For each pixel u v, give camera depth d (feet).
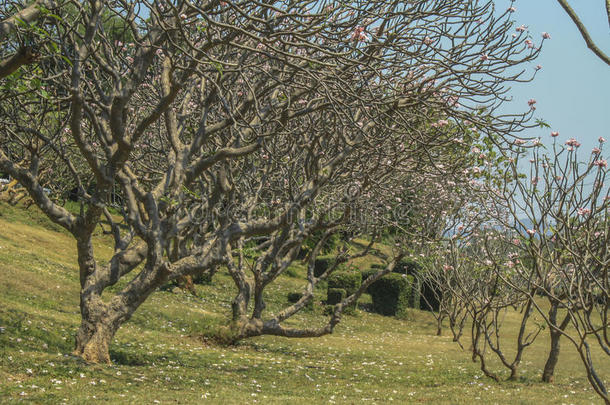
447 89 40.65
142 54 34.83
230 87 39.58
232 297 84.53
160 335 55.47
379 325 86.02
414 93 39.75
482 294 47.73
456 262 49.21
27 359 34.55
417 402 36.32
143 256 41.14
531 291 45.09
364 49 36.65
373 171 43.93
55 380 31.58
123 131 35.29
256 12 36.27
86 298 39.19
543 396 38.93
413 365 53.98
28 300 54.19
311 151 44.55
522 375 48.96
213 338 56.75
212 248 42.01
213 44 32.24
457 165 44.93
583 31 9.07
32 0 33.40
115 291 70.23
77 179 39.42
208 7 33.86
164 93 38.24
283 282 103.50
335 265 60.64
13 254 72.79
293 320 78.23
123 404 28.37
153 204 40.14
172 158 42.11
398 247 62.08
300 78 42.57
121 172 39.81
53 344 40.70
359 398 36.70
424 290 101.04
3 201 104.88
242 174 51.47
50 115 42.09
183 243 61.26
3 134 42.60
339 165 48.24
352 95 31.91
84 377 33.53
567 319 45.44
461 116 35.99
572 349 64.64
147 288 40.14
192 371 41.63
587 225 27.12
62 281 65.26
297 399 34.45
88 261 39.45
